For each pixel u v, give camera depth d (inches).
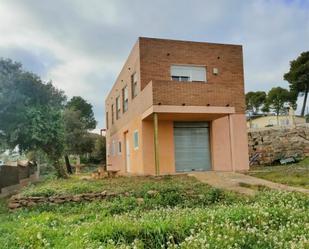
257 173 566.9
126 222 233.8
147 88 587.2
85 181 530.6
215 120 673.0
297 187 422.3
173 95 567.2
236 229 208.8
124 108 844.0
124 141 850.8
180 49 663.8
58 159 803.4
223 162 667.4
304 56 1967.3
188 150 660.7
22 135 700.0
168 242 197.8
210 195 389.1
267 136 919.0
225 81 685.9
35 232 226.8
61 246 195.6
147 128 639.1
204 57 677.3
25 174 879.1
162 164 637.3
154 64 645.9
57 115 765.3
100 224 231.1
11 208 394.0
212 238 192.4
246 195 384.5
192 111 573.9
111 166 1095.0
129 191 407.8
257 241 196.7
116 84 981.2
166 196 386.3
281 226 228.4
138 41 647.1
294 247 177.5
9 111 673.0
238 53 701.9
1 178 630.5
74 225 266.5
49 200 397.4
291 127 917.2
